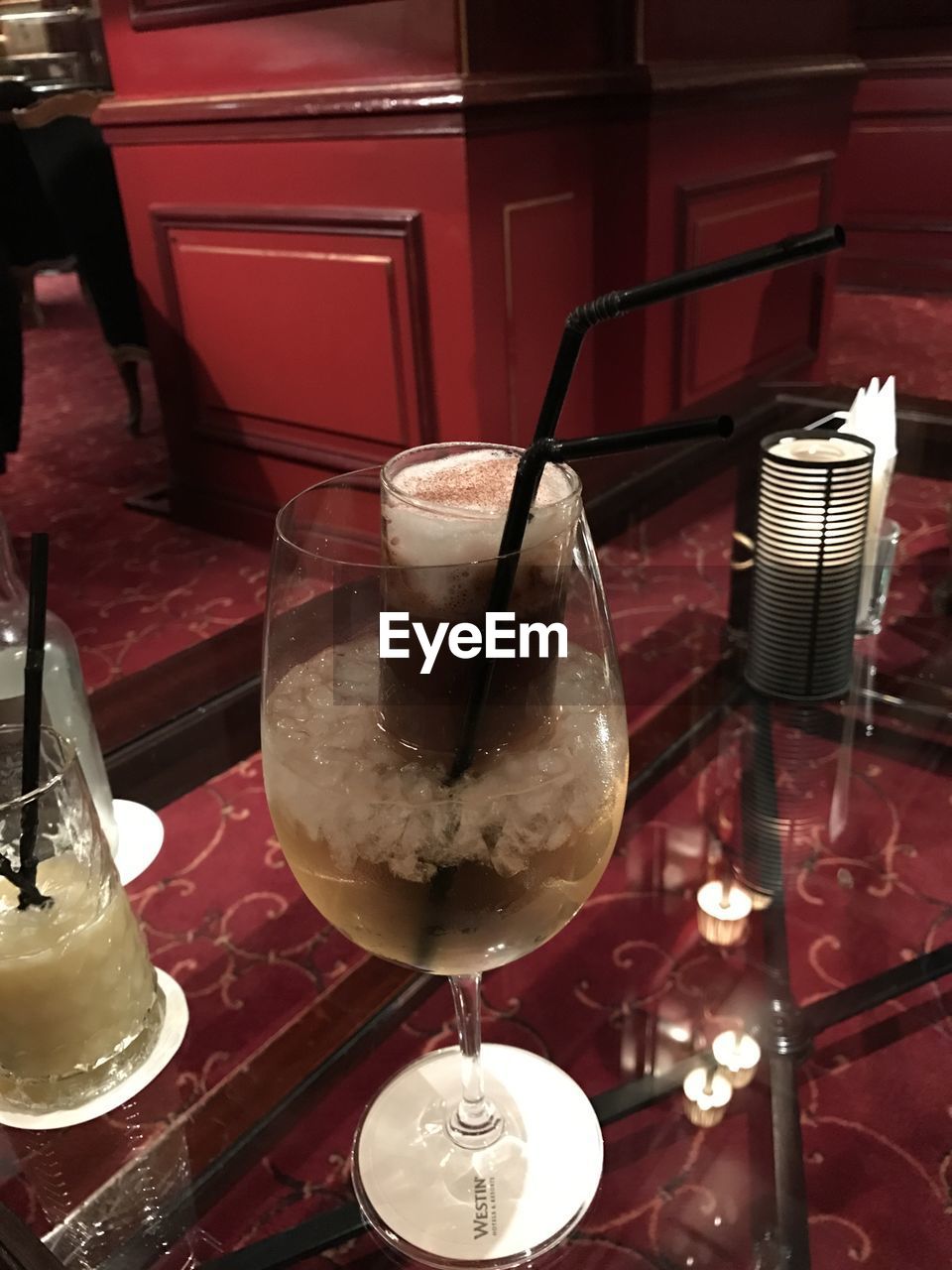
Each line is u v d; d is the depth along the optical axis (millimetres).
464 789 270
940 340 1051
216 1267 345
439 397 1136
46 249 1870
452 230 1041
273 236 1181
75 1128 384
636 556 771
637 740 596
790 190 1363
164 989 447
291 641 292
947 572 674
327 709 283
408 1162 366
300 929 509
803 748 588
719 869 525
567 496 268
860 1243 360
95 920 370
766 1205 365
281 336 1231
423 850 267
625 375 1287
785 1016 447
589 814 283
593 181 1183
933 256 1134
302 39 1063
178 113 1181
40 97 1674
